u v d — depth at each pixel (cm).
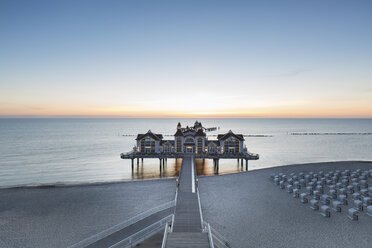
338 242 1975
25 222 2506
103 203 3044
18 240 2147
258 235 2147
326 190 3186
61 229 2345
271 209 2705
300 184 3466
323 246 1934
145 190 3575
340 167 4697
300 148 10275
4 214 2716
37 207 2919
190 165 4731
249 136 16525
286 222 2369
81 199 3195
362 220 2306
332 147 10538
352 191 3009
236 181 3941
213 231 2005
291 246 1955
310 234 2120
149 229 2106
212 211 2714
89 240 1989
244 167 6538
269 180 3903
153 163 6988
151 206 2930
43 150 9562
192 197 2762
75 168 6300
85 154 8612
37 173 5741
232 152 5931
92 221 2514
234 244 2009
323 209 2453
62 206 2950
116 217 2608
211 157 5703
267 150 9700
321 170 4478
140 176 5466
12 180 5116
